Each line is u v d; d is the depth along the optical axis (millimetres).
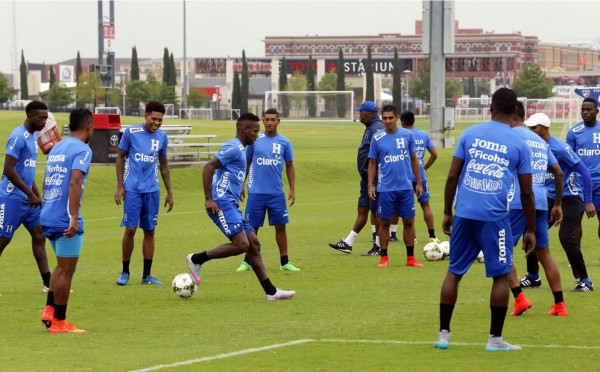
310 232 33281
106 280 22797
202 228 34312
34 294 20812
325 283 22188
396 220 30875
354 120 135875
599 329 16391
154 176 22328
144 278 22297
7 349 14852
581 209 20906
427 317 17625
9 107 194000
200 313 18219
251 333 16141
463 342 15281
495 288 14531
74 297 20266
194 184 52469
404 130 25062
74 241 16422
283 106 152500
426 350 14633
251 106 170625
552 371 13156
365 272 24062
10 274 23891
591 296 20016
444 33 71062
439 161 66875
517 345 14836
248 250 19781
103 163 54156
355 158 67000
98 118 54219
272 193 24422
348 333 16094
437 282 22266
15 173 20266
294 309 18625
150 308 18844
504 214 14477
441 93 72125
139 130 22281
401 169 24844
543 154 18469
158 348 14875
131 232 22062
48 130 21562
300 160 61812
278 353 14398
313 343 15180
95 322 17344
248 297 20219
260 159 24453
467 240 14641
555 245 29203
